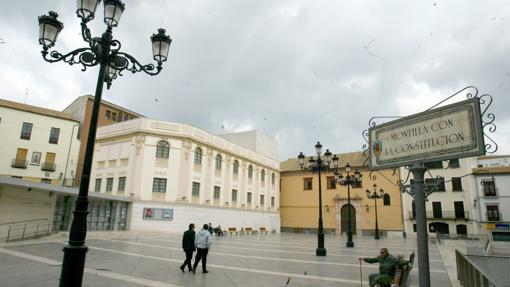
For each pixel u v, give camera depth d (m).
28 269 9.92
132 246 17.84
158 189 31.53
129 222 29.81
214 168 36.78
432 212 41.44
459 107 4.11
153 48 7.51
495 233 38.31
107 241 20.16
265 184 46.97
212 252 16.83
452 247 23.92
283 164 54.53
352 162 47.38
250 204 42.97
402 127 4.76
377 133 5.13
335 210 46.84
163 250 16.48
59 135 37.25
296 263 13.20
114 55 6.75
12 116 34.78
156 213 30.72
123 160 32.50
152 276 9.69
